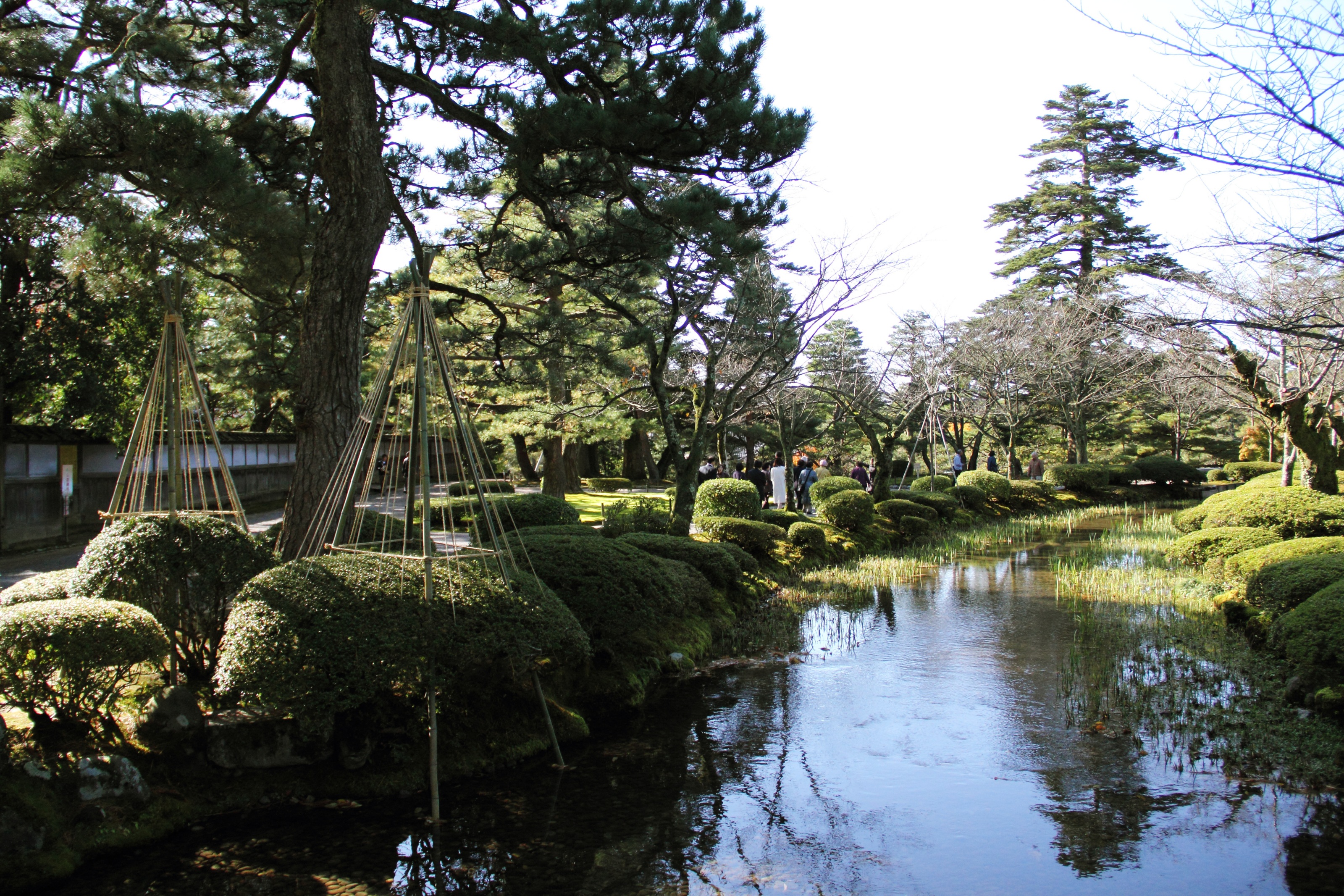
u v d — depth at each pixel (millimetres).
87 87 8977
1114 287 23281
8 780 3586
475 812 4371
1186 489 26406
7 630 3895
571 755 5254
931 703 6277
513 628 4770
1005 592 10867
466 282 13812
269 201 8016
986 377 21484
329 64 6238
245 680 4152
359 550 5398
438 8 7125
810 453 25797
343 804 4355
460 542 9977
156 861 3701
